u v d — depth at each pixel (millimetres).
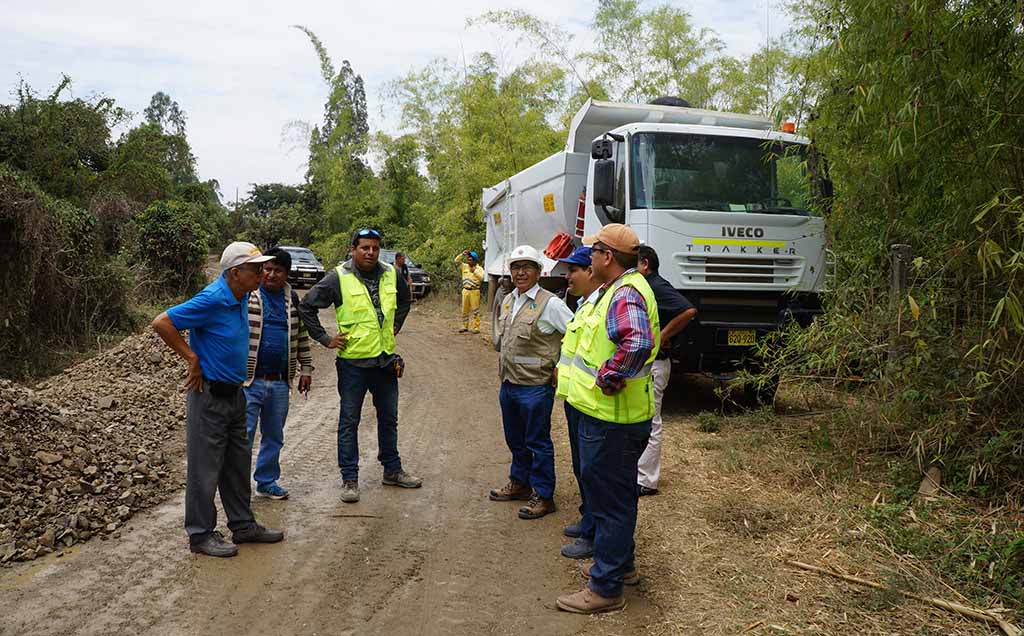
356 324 5504
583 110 9109
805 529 4691
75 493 5172
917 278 5438
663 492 5547
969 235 4773
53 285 12297
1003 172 4520
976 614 3578
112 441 6324
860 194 6148
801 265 7617
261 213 60406
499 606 3914
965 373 5020
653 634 3604
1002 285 4715
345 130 34031
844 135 5926
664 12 15688
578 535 4895
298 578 4191
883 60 4828
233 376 4461
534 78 18078
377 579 4215
